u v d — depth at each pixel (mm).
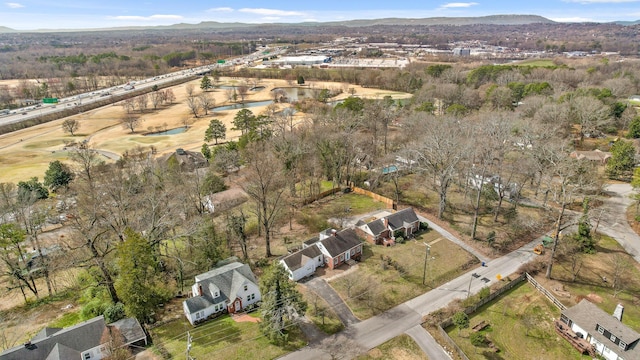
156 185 76875
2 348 48062
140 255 49562
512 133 100625
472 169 78938
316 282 57875
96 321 46062
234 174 99250
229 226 65312
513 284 57344
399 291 55812
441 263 62312
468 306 51812
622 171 91688
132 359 44250
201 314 50250
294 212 79938
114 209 66312
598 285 57375
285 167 82688
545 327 49531
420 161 85500
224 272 53906
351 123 106812
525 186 90438
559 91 137375
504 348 46312
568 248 65562
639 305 53281
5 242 56250
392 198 85375
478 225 73875
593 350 45250
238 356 44656
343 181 93812
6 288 62031
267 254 64938
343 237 63250
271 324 46250
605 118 118188
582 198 81125
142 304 49188
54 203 83062
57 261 57625
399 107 147875
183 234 58844
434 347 46156
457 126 93500
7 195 74688
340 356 44812
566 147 92750
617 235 70125
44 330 46312
